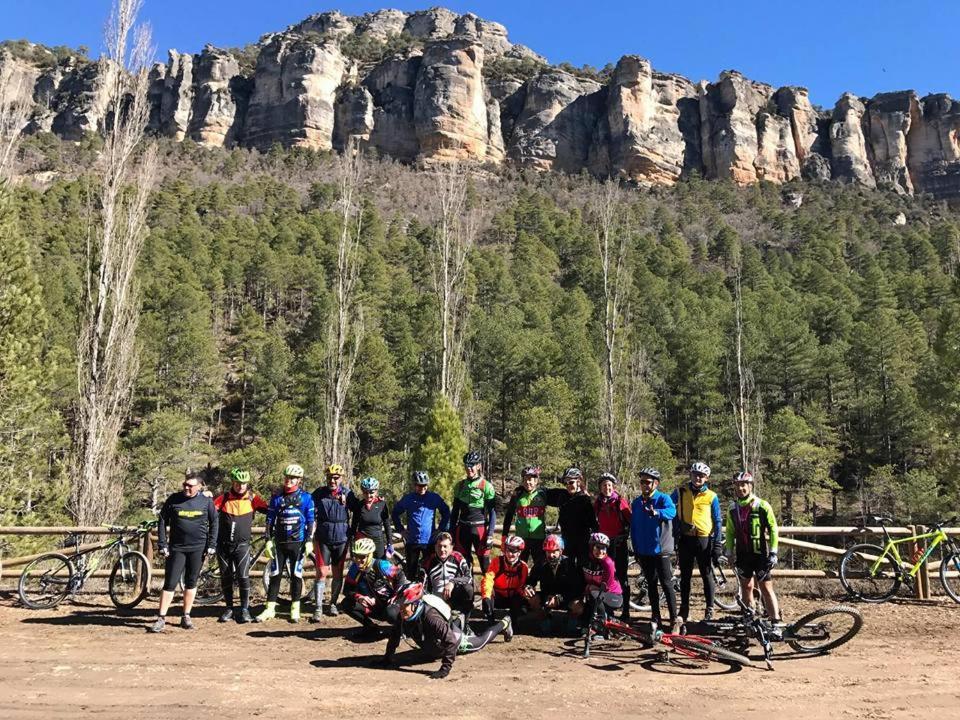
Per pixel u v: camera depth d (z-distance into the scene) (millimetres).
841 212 131250
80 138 148125
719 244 98938
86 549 8914
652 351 56062
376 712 5062
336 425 23359
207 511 7652
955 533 9102
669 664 6340
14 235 16078
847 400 53719
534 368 54344
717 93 171625
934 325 64250
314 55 163625
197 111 166125
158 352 51906
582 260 87000
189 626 7496
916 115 176125
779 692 5605
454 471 20125
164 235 77250
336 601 8203
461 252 28078
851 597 9000
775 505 38438
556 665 6285
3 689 5453
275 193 110125
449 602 6707
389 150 158500
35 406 16141
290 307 77875
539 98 168750
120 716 4902
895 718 5059
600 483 7527
